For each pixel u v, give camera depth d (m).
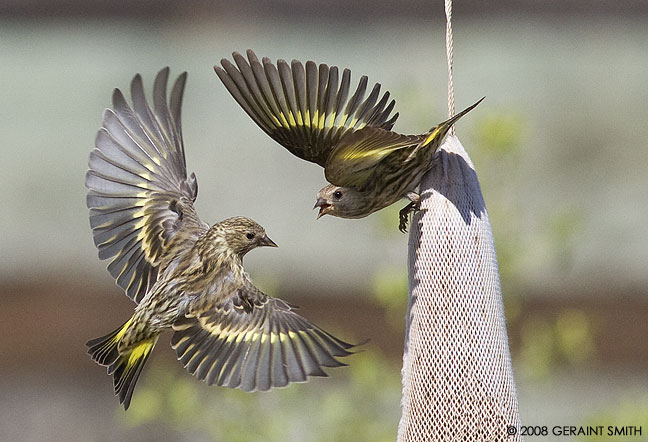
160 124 8.48
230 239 8.02
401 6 18.55
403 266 13.01
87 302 17.23
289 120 8.42
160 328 7.79
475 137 12.64
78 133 18.12
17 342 16.80
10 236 17.50
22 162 17.91
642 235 16.73
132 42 18.66
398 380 12.77
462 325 8.68
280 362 7.44
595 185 17.28
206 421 12.41
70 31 18.66
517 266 12.66
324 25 18.64
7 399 16.38
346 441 12.32
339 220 17.17
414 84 13.35
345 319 16.44
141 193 8.31
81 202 17.80
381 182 8.55
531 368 12.84
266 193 17.45
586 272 16.33
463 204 8.76
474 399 8.66
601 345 15.95
